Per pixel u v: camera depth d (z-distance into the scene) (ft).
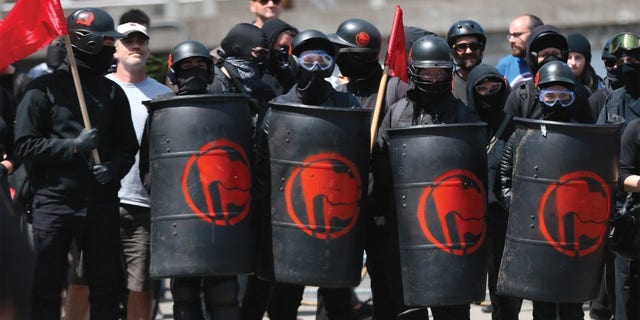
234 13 188.14
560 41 95.50
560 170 77.36
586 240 77.87
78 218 83.66
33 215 84.28
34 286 83.66
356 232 78.48
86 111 82.79
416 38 102.01
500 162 83.15
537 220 77.92
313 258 77.71
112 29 84.38
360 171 78.33
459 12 183.01
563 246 77.71
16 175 95.96
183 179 77.92
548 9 179.73
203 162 77.71
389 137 79.66
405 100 83.76
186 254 77.82
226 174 77.82
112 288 85.15
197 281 81.92
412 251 78.95
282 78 98.89
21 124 82.99
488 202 85.56
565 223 77.61
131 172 94.94
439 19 183.21
